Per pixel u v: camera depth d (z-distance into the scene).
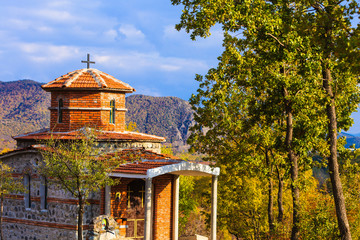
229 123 25.83
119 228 26.23
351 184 31.11
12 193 28.94
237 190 43.16
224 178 43.97
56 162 22.81
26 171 28.08
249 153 28.44
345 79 24.50
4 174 27.59
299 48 22.47
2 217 29.36
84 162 23.16
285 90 26.06
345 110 29.62
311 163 31.02
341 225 22.89
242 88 29.17
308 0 20.42
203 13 21.69
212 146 28.34
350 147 30.70
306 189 27.45
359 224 29.97
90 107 29.03
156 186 28.33
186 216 54.09
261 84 26.69
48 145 23.78
